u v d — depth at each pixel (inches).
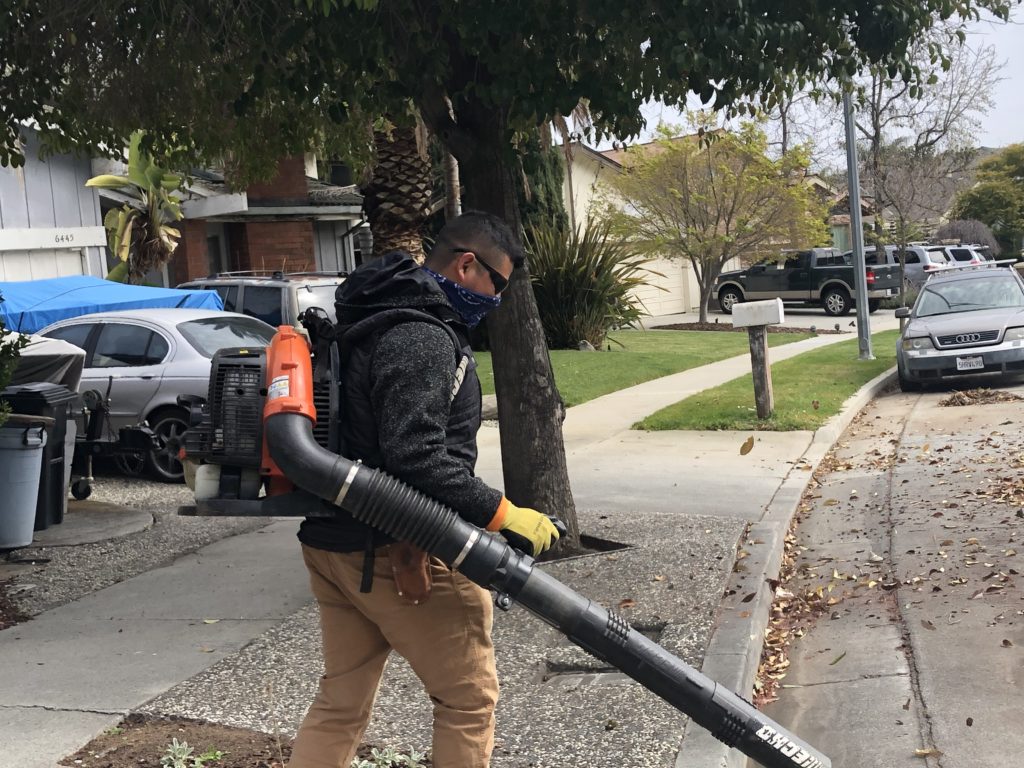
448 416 106.7
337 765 118.0
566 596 100.5
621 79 249.4
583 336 858.1
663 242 1136.8
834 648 214.8
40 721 169.3
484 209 258.1
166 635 217.5
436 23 243.1
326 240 1014.4
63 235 681.6
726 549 269.6
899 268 1262.3
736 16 216.7
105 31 283.3
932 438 440.8
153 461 427.5
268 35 243.0
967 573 250.2
